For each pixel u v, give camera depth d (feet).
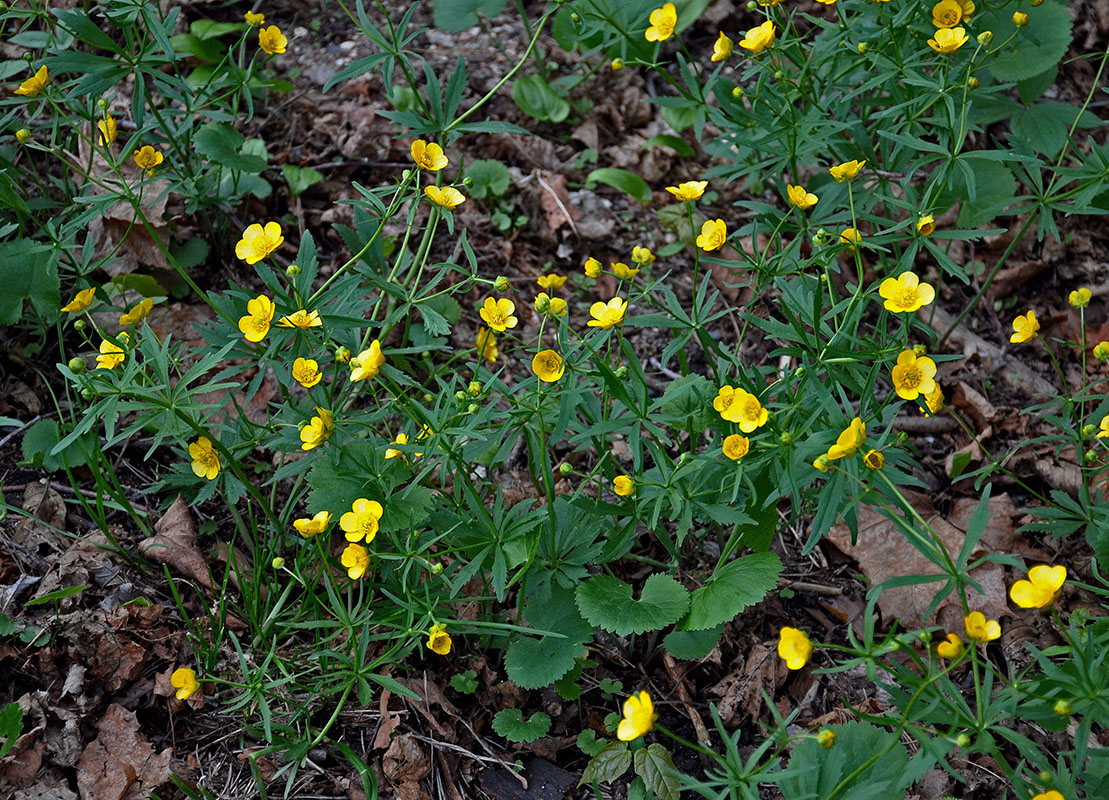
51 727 2.26
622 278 2.43
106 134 2.53
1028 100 3.05
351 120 3.32
